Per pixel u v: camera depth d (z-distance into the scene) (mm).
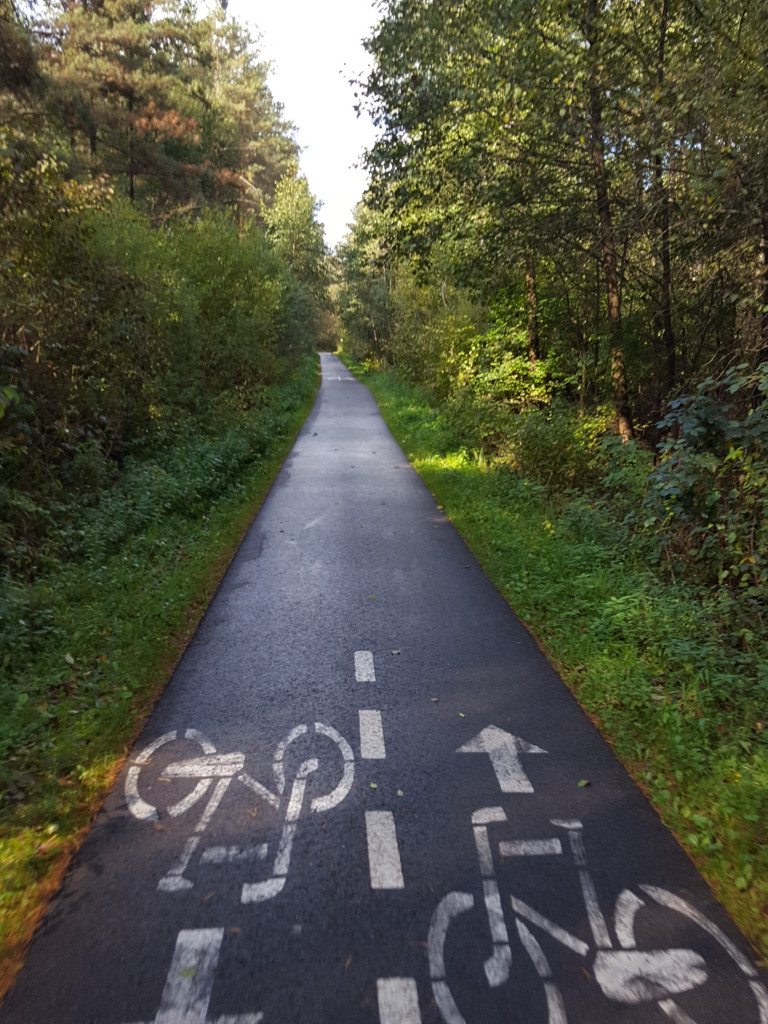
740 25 9234
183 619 6660
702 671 5102
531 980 2773
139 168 29359
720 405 7355
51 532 8375
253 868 3395
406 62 11633
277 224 43875
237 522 10383
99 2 28000
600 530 8984
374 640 6227
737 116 9031
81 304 10969
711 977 2791
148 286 14016
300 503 11969
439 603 7172
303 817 3791
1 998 2680
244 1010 2635
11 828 3643
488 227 12750
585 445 12617
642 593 6566
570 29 10641
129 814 3812
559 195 12500
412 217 13586
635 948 2930
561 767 4289
